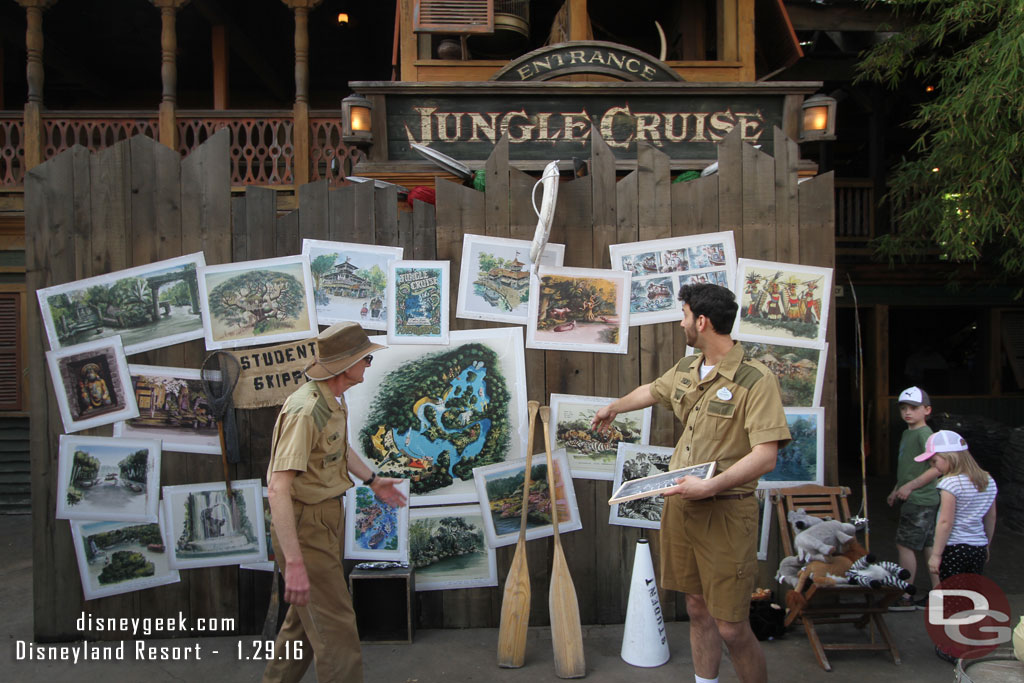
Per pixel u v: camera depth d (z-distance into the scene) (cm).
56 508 408
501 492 419
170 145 779
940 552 394
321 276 415
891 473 935
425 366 418
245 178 793
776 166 434
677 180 495
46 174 411
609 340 424
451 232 421
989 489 404
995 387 952
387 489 338
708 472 275
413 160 518
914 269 937
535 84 514
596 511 424
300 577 267
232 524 412
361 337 305
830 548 386
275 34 1073
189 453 413
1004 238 688
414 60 634
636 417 423
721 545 290
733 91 520
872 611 385
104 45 1062
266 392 412
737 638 291
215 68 936
